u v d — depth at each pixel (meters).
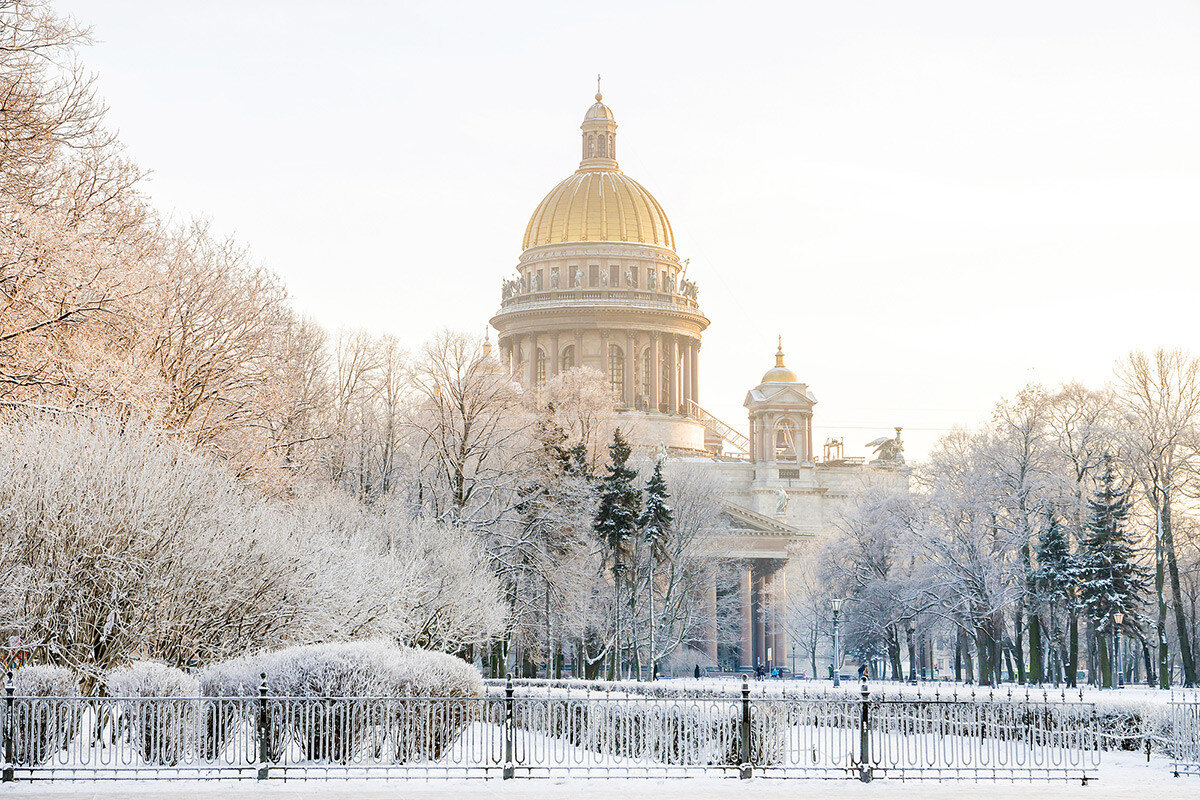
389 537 60.66
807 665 166.00
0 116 40.59
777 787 26.98
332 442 72.12
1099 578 82.31
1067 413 85.31
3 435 35.44
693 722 29.09
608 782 27.33
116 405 40.41
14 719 26.75
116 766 26.48
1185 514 89.62
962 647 111.19
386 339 81.12
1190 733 31.39
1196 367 84.38
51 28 42.00
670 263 191.50
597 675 97.38
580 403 107.44
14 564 33.19
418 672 29.69
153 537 35.28
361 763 28.41
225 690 29.75
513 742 27.81
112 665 34.44
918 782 28.36
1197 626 105.94
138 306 41.78
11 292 39.09
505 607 66.31
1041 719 30.77
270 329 59.06
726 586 138.38
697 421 187.75
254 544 38.78
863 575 111.44
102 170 47.44
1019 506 82.56
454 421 78.62
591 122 198.88
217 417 52.78
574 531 83.31
